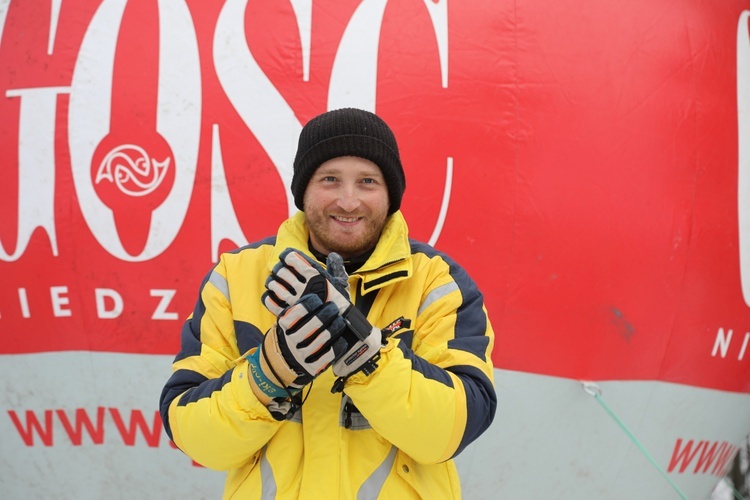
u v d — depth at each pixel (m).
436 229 3.24
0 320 3.40
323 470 1.83
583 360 3.38
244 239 3.22
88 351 3.31
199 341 2.00
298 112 3.23
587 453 3.49
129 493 3.43
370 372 1.68
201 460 1.85
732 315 3.76
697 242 3.57
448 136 3.24
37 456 3.46
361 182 1.91
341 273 1.75
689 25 3.66
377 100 3.23
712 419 3.87
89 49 3.35
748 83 3.84
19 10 3.53
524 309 3.29
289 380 1.67
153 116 3.25
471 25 3.32
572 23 3.41
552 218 3.29
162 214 3.24
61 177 3.30
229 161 3.23
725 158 3.67
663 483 3.78
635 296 3.43
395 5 3.31
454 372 1.86
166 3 3.33
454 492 2.00
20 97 3.40
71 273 3.29
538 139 3.29
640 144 3.43
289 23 3.27
